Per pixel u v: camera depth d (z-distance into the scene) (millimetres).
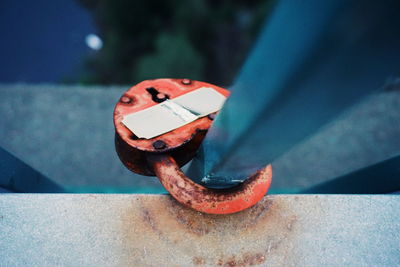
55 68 1471
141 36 1376
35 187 374
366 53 145
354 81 159
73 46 1547
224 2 1496
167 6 1384
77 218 282
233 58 1362
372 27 135
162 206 287
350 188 388
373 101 752
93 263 274
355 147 695
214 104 303
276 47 171
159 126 289
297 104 180
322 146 698
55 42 1562
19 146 687
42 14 1654
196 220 285
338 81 160
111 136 711
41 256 273
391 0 129
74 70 1451
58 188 430
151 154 283
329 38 142
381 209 291
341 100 171
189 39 1369
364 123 726
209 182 280
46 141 697
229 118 222
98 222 282
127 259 276
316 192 425
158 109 298
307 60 152
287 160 678
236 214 287
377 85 163
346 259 280
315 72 156
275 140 208
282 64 166
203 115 296
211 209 272
